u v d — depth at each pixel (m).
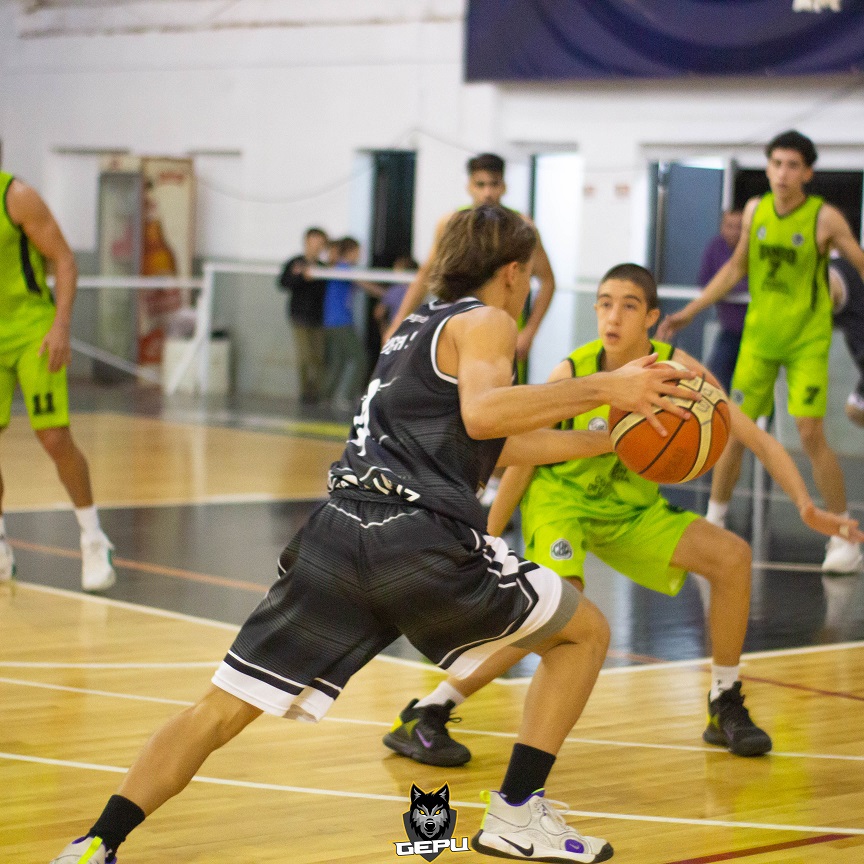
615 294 8.52
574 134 29.11
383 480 6.16
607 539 8.77
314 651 6.16
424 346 6.26
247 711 6.22
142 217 34.06
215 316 31.50
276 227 34.44
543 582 6.39
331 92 33.03
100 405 29.80
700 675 10.70
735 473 15.69
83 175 38.59
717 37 26.23
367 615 6.21
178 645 11.06
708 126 27.25
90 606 12.42
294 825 7.17
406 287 27.75
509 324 6.21
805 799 7.77
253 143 34.59
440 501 6.11
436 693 8.42
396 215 33.03
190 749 6.09
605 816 7.41
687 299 21.77
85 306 33.28
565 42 28.44
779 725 9.37
